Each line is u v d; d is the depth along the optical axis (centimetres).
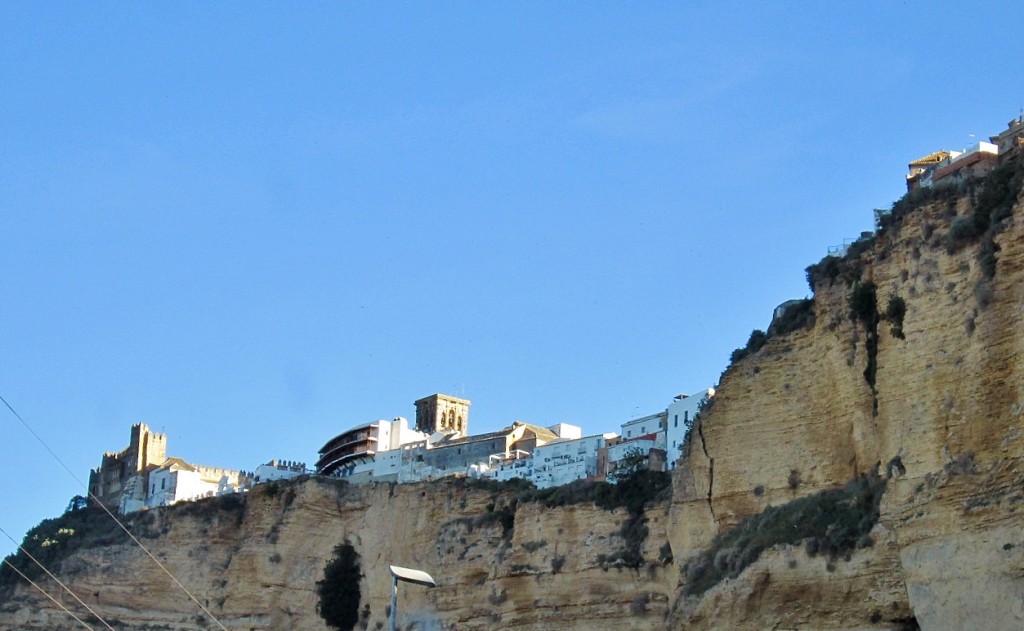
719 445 8462
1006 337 6362
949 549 6200
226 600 12419
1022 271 6384
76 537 14262
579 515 9981
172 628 12644
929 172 8181
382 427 16025
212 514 13138
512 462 13312
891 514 6719
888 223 7481
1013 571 5891
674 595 8556
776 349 8356
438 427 17538
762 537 7506
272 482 12912
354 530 12069
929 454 6600
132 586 13175
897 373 7025
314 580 12038
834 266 8006
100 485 17325
